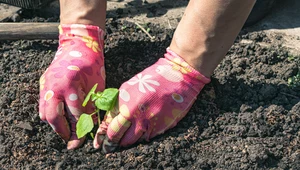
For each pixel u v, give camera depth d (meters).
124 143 1.07
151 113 1.06
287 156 1.07
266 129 1.10
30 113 1.14
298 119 1.12
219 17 1.01
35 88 1.19
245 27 1.38
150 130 1.07
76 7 1.16
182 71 1.08
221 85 1.18
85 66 1.10
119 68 1.23
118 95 1.07
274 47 1.32
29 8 1.41
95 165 1.06
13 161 1.07
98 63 1.13
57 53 1.15
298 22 1.40
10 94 1.18
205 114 1.13
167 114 1.07
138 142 1.08
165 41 1.31
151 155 1.06
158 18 1.41
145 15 1.42
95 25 1.17
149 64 1.25
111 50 1.28
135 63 1.25
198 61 1.06
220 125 1.12
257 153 1.05
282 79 1.23
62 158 1.08
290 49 1.32
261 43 1.34
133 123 1.06
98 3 1.16
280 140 1.09
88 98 1.06
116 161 1.06
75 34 1.16
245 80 1.21
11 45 1.31
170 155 1.06
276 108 1.13
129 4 1.46
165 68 1.08
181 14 1.42
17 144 1.09
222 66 1.24
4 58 1.28
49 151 1.09
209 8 1.01
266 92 1.17
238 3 1.00
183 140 1.08
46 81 1.09
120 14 1.42
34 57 1.28
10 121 1.13
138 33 1.34
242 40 1.34
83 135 1.04
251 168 1.05
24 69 1.25
